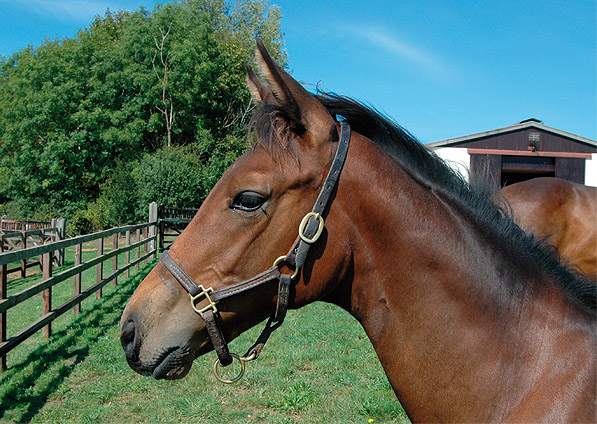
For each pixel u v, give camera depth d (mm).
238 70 31312
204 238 1540
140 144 29281
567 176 18594
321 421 4074
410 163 1730
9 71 32781
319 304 8594
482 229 1690
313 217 1504
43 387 4738
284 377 5012
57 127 27078
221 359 1573
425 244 1583
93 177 27484
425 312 1580
